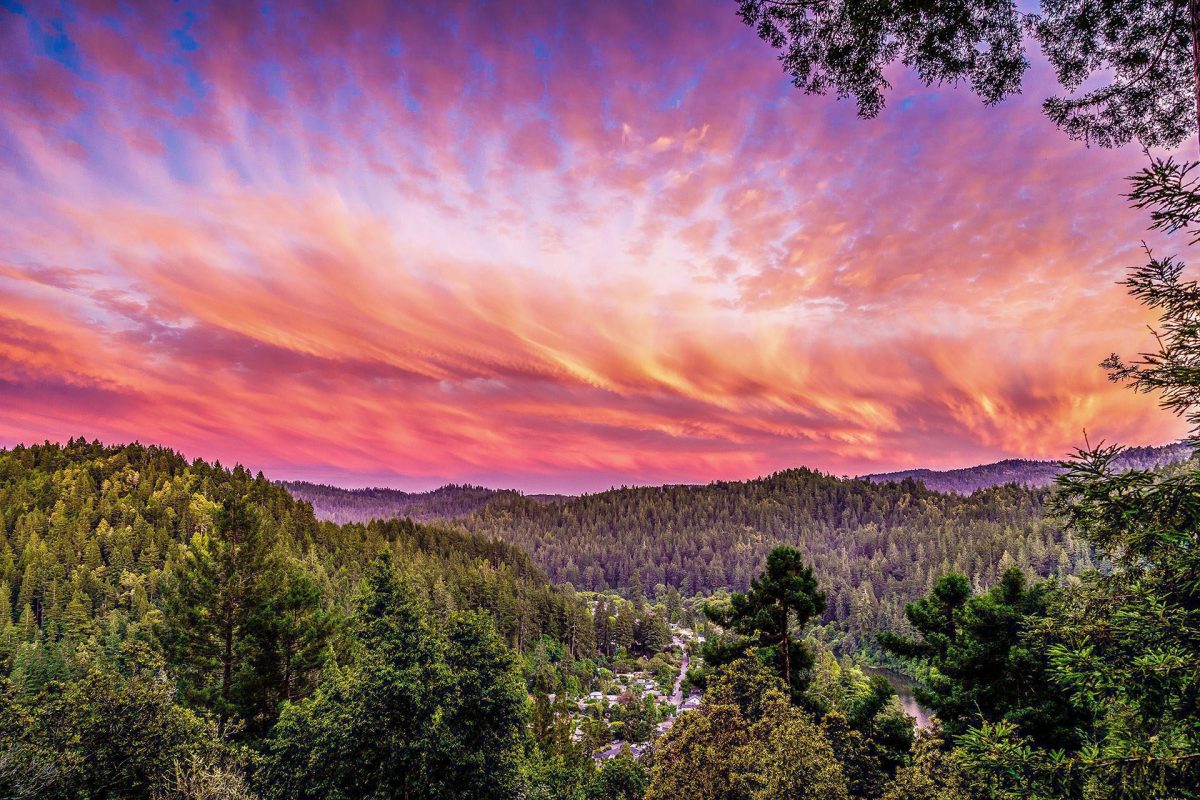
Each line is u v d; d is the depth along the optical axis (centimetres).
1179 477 538
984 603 1755
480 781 1670
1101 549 628
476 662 1823
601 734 7188
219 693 2545
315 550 12162
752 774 1311
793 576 2095
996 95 734
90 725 1295
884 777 1576
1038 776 581
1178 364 554
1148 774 514
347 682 1667
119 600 8556
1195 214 488
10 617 7612
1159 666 543
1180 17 646
